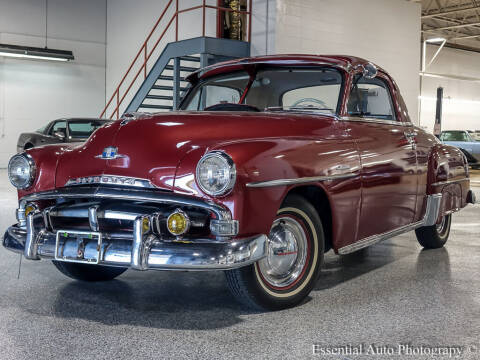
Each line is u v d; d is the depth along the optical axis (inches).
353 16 505.7
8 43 657.0
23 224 130.3
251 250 109.0
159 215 110.0
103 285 147.1
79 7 695.1
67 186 124.2
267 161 113.9
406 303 131.9
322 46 482.3
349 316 121.3
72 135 478.3
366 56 519.8
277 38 448.1
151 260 107.4
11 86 660.1
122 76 668.1
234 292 120.0
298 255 127.5
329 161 129.1
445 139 765.9
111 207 116.2
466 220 284.4
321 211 138.8
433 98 1020.5
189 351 100.0
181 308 126.6
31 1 668.1
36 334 108.5
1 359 95.7
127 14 653.3
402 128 168.6
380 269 169.6
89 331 110.4
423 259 184.7
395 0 540.4
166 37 563.8
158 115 131.2
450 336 109.2
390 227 158.4
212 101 172.2
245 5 486.6
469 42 1112.8
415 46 562.3
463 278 157.9
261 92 159.6
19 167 131.6
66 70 691.4
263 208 112.8
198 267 105.1
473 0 836.0
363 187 141.2
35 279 151.9
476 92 1103.6
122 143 122.6
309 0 469.7
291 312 124.0
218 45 430.9
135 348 101.3
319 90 149.2
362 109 152.5
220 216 107.7
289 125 131.0
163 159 115.8
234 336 108.0
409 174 164.2
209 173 107.6
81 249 115.3
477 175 649.6
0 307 126.0
